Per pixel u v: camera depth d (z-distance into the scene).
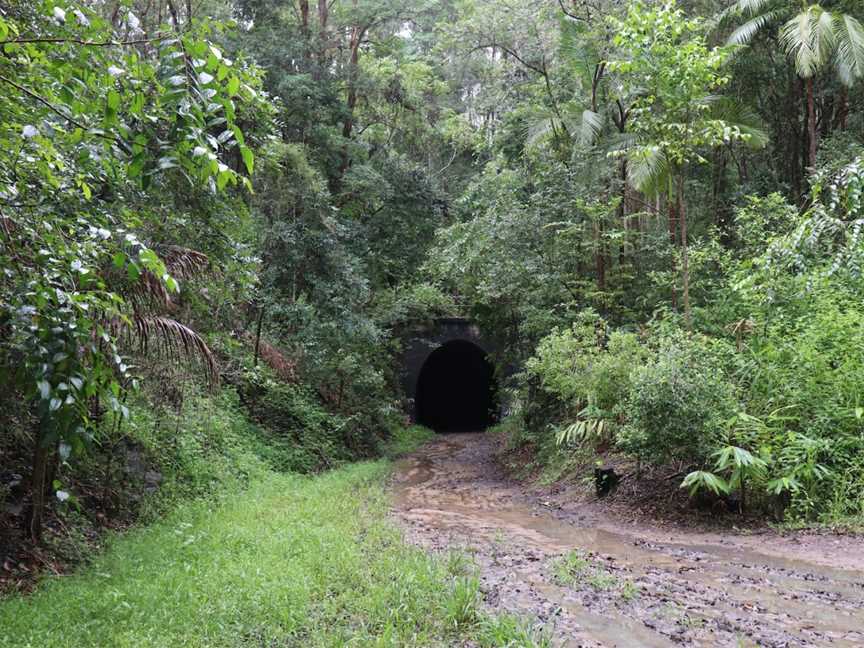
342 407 19.48
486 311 20.31
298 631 4.59
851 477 8.69
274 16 20.58
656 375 9.64
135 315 6.49
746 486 9.33
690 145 11.85
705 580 6.31
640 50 11.27
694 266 13.79
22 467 6.89
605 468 11.52
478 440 26.52
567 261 16.75
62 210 4.73
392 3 23.23
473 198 21.72
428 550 7.47
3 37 3.23
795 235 8.95
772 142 19.91
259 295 14.14
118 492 8.05
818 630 4.83
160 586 5.29
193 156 2.91
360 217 23.64
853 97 18.19
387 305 22.12
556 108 18.23
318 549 6.80
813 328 10.02
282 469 13.83
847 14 16.20
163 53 2.94
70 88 3.26
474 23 19.22
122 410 3.48
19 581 5.58
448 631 4.68
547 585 6.07
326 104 21.34
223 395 13.87
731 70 18.09
